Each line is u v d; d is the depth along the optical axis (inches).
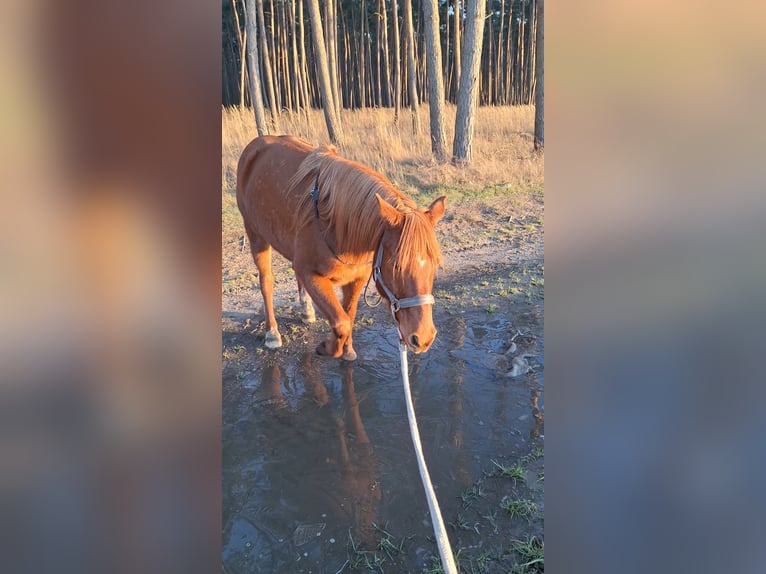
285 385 131.9
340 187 109.7
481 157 320.8
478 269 197.0
